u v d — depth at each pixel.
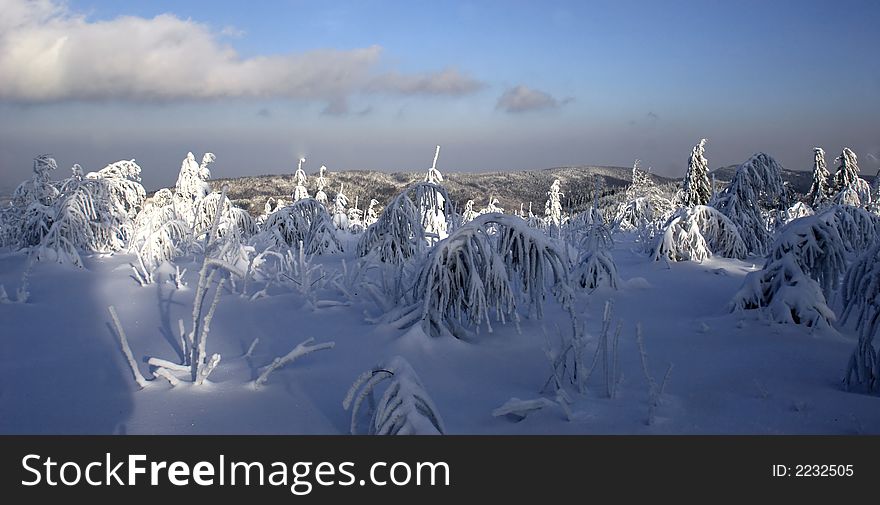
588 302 8.91
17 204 17.83
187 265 12.73
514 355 6.37
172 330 7.05
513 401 4.35
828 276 8.55
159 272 11.23
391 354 6.08
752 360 6.05
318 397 4.72
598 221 11.74
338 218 22.92
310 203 17.95
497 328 7.39
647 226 22.28
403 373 3.95
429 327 6.68
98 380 5.04
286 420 4.21
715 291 10.92
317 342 6.55
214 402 4.51
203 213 18.52
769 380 5.36
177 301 8.83
